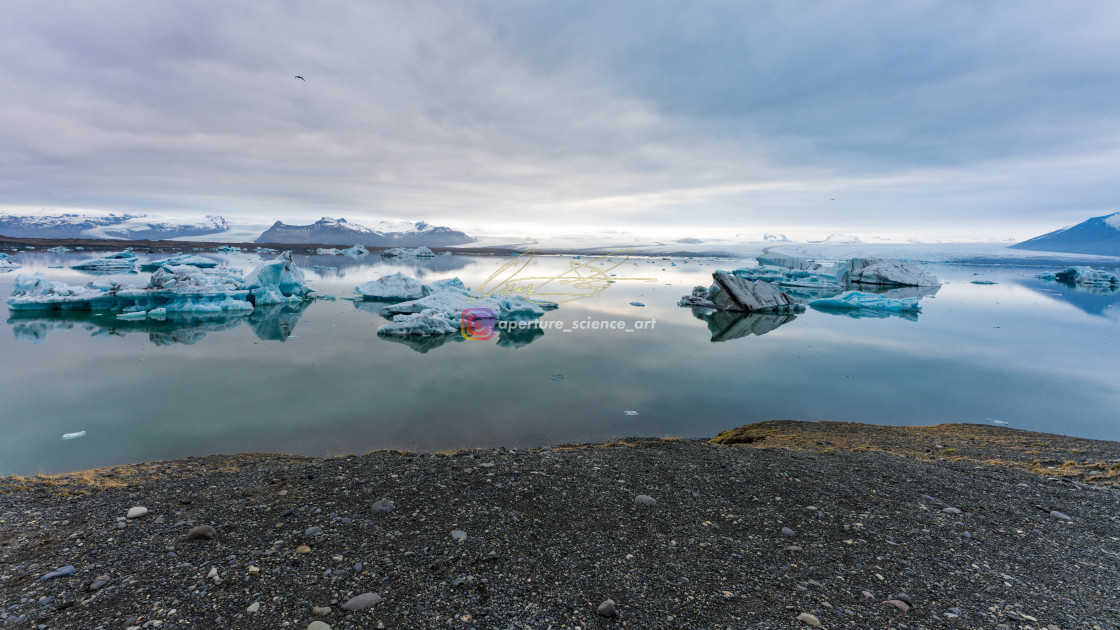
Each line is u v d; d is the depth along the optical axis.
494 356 26.98
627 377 22.88
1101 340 33.41
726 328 37.97
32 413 16.64
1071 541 5.96
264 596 4.44
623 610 4.41
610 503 6.99
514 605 4.44
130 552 5.21
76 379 21.06
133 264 81.69
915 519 6.62
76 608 4.15
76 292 39.44
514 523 6.20
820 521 6.53
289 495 7.04
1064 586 4.92
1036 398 20.39
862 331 37.03
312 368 23.70
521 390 20.31
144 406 17.52
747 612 4.42
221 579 4.71
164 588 4.52
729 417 17.45
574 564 5.24
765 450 10.48
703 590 4.79
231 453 13.19
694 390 20.83
